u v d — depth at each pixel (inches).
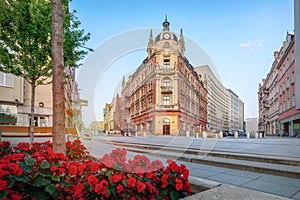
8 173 73.9
